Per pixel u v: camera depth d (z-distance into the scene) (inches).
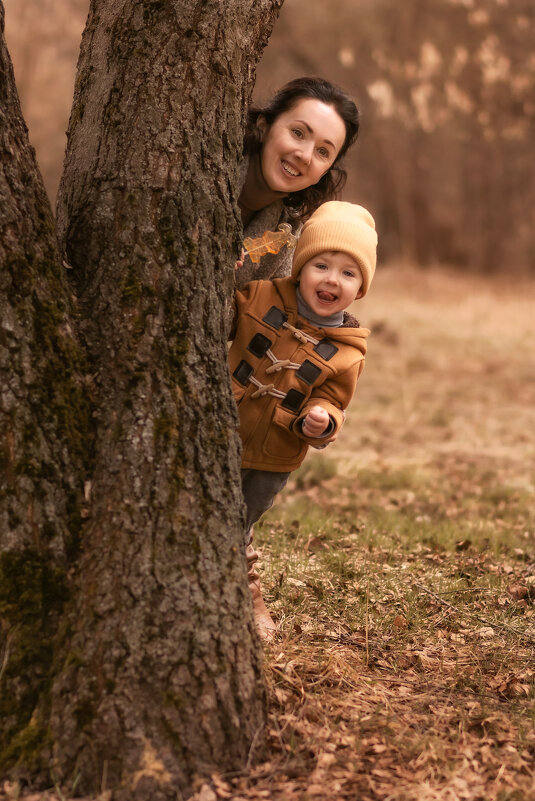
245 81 115.1
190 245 107.7
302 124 125.7
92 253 108.2
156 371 104.6
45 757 93.4
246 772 97.9
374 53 1157.1
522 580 185.9
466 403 477.4
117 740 93.0
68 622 97.3
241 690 99.1
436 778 102.0
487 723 116.3
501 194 1193.4
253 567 141.8
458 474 315.3
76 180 110.6
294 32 1154.0
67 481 101.2
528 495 280.7
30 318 101.7
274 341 125.6
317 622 150.6
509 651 144.3
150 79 107.1
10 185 102.3
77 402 103.5
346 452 351.6
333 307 124.3
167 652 95.8
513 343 665.6
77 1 903.1
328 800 95.5
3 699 96.1
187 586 98.5
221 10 109.0
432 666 136.9
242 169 130.6
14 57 885.8
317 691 119.1
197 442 104.8
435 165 1183.6
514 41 1176.8
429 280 1077.1
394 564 194.1
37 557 98.7
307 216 139.6
